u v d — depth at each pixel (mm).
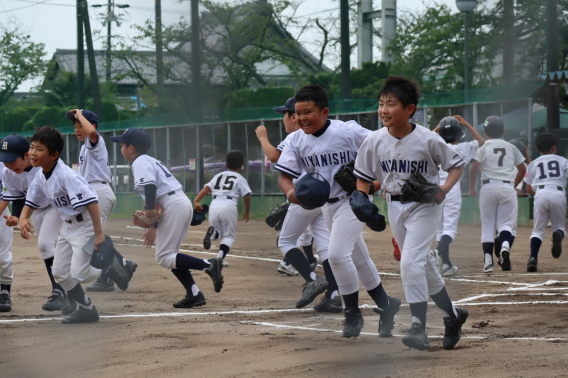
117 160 30812
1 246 9375
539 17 27781
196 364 6109
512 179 13172
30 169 9602
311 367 5910
